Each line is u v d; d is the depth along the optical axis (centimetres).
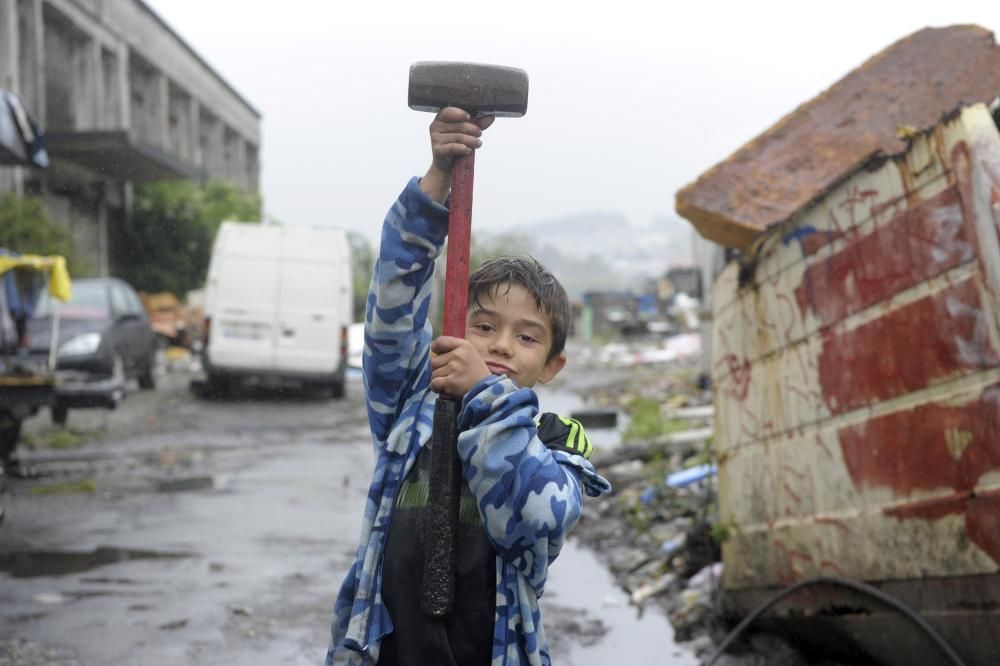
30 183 2575
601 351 3350
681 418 1193
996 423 318
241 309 1758
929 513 348
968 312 325
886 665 394
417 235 201
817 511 410
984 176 314
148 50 3503
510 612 190
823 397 401
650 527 712
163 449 1185
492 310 202
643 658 462
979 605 333
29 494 870
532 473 182
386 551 200
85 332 1375
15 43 2408
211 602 540
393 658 197
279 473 1002
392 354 208
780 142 448
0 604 533
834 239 388
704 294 1544
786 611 438
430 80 195
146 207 3334
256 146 5341
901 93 445
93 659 448
